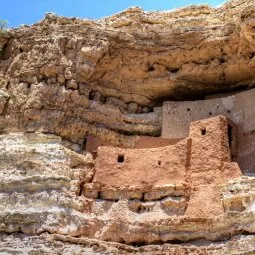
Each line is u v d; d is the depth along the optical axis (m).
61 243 20.59
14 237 20.94
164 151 22.91
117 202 22.48
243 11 23.31
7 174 22.61
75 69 25.67
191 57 25.66
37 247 20.39
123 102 26.81
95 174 23.02
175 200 21.75
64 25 26.56
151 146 24.92
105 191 22.72
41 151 23.20
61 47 25.92
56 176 22.14
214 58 25.44
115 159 23.20
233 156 23.34
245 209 20.30
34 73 25.62
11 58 26.64
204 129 22.73
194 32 25.22
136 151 23.25
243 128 23.94
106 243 20.73
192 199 21.62
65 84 25.45
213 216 20.75
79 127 24.95
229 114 24.64
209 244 20.31
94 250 20.48
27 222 21.12
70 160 23.25
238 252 19.33
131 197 22.50
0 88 25.73
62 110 24.86
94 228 21.48
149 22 26.91
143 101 27.02
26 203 21.67
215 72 25.52
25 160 22.77
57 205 21.53
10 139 24.36
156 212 21.92
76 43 25.89
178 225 20.80
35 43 26.39
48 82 25.39
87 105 25.56
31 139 24.30
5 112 25.16
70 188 22.23
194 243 20.59
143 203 22.28
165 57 25.89
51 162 22.83
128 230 21.33
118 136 25.59
